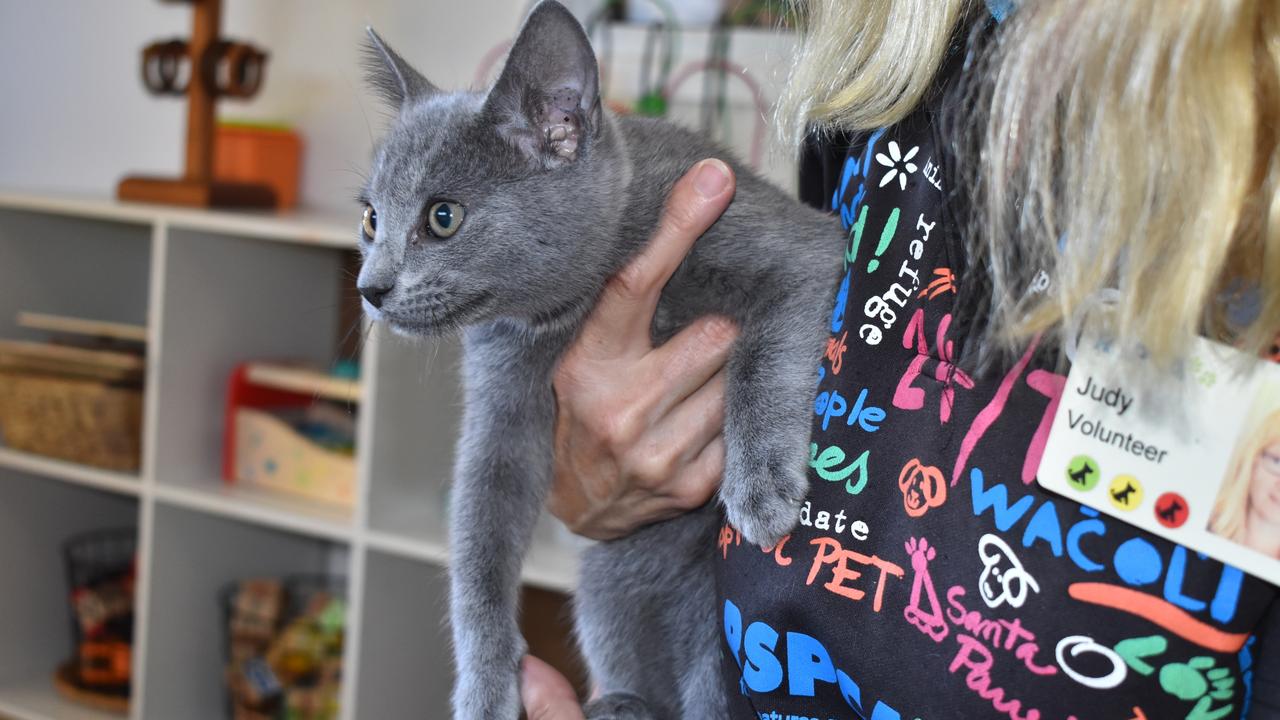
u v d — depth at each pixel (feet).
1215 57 2.00
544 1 3.34
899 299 2.60
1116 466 2.20
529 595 7.97
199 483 7.90
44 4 10.10
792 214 3.53
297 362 8.40
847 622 2.47
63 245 8.84
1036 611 2.24
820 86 2.85
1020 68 2.29
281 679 7.90
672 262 3.37
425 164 3.47
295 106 8.81
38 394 7.97
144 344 8.54
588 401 3.48
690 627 3.62
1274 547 2.07
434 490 7.52
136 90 9.75
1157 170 2.07
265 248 8.18
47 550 8.96
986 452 2.36
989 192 2.36
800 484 2.88
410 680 7.56
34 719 8.25
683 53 7.42
